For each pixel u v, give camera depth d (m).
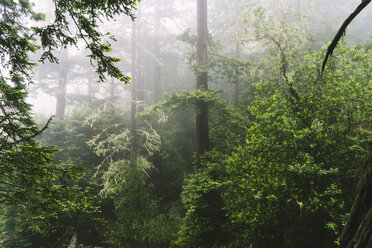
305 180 6.10
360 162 6.38
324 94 6.80
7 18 6.12
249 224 6.84
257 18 8.80
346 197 6.22
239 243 7.57
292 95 7.61
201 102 10.37
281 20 8.59
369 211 1.35
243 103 13.38
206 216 8.67
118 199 10.61
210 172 9.10
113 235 9.87
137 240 9.55
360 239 1.32
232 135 10.10
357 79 6.85
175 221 11.48
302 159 6.07
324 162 6.22
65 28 3.13
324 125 6.41
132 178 10.59
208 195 8.88
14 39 4.01
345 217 5.12
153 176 15.36
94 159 14.78
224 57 11.28
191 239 8.68
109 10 2.90
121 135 12.84
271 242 7.05
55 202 3.64
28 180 3.78
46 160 3.48
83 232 11.95
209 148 10.67
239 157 7.31
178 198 14.27
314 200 5.37
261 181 6.25
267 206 6.32
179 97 9.86
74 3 2.93
